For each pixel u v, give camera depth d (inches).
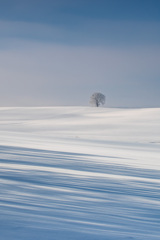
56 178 451.5
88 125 3203.7
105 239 165.2
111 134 2605.8
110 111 4579.2
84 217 228.4
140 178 534.9
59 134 2623.0
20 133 2333.9
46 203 272.8
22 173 478.6
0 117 4525.1
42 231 170.9
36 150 1016.9
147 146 1674.5
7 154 803.4
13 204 253.1
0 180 388.5
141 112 3946.9
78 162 737.0
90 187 395.9
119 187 414.6
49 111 4985.2
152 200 337.7
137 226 213.2
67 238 161.0
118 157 1003.3
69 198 309.0
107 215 245.0
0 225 178.9
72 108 5255.9
